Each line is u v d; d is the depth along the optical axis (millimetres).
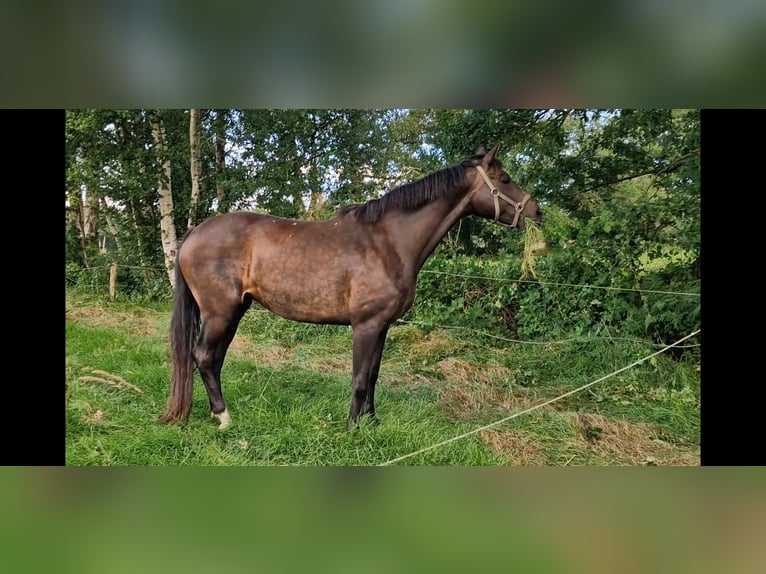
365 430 3021
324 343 5234
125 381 3600
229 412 3355
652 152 4586
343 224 3100
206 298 3082
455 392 4023
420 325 5277
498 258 5434
